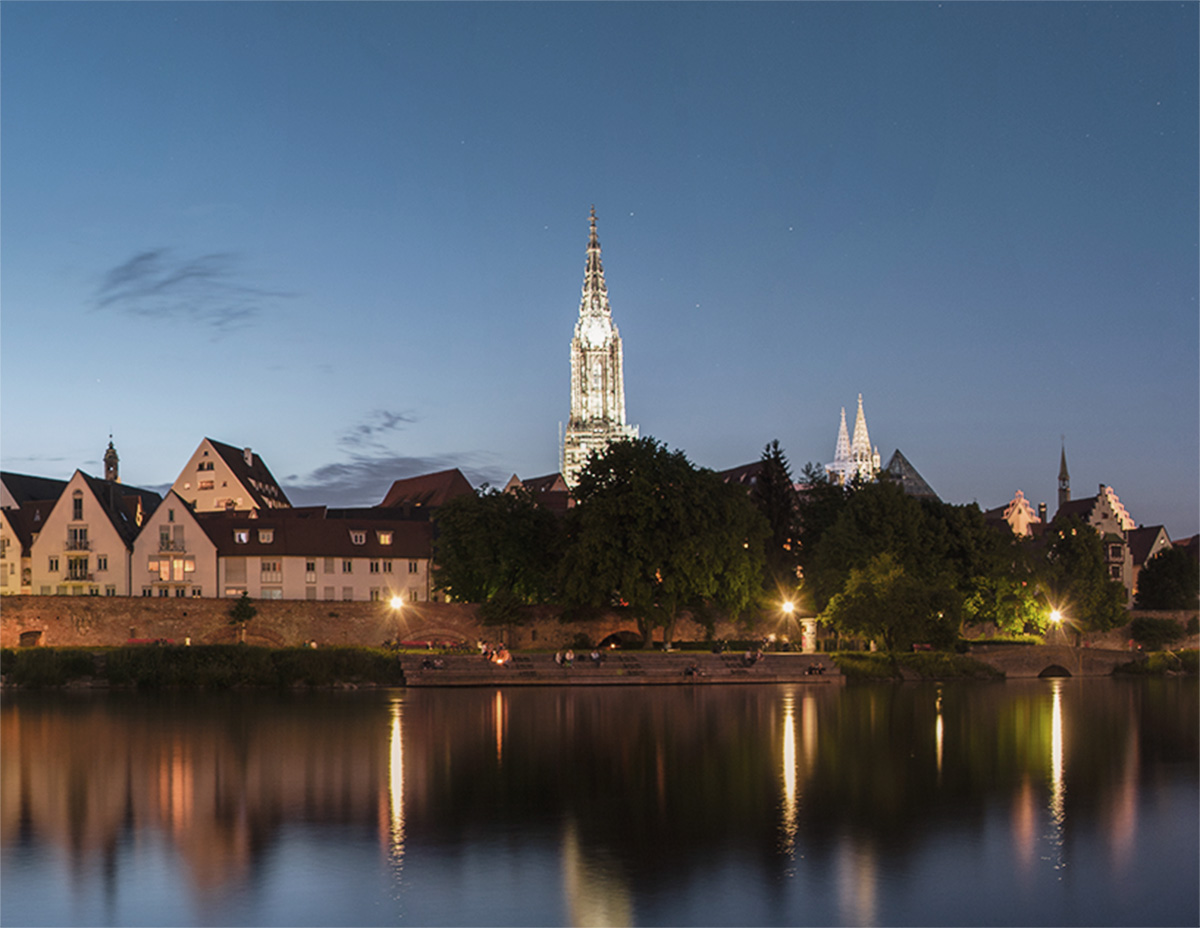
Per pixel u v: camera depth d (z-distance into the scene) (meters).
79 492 141.50
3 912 27.78
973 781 45.41
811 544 143.75
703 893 29.34
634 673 102.56
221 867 31.56
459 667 101.00
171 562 140.50
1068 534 145.12
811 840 34.75
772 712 72.62
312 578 143.25
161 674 92.50
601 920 27.25
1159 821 37.69
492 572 123.50
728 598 117.19
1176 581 163.25
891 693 92.06
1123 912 28.06
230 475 180.62
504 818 37.72
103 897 28.92
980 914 27.88
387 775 46.12
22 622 105.75
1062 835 35.66
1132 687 104.88
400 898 28.84
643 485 112.94
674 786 43.84
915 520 131.25
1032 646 126.56
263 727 62.66
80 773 46.53
